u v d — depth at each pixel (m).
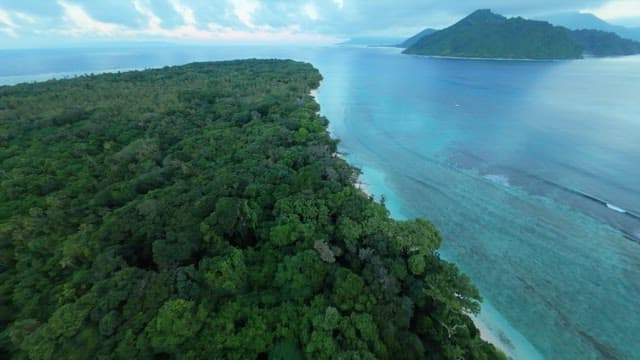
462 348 23.86
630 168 58.88
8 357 22.30
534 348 27.31
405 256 30.97
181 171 46.41
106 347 21.28
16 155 52.47
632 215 45.22
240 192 38.84
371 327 22.94
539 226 43.47
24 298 26.03
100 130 62.53
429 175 58.81
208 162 49.31
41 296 26.20
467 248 39.62
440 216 46.28
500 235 41.91
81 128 61.50
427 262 29.80
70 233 34.12
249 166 45.22
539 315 30.55
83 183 42.72
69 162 48.97
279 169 44.25
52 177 44.12
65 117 67.44
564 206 47.88
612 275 35.16
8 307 25.78
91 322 22.77
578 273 35.50
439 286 26.61
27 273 28.44
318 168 43.97
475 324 29.25
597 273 35.47
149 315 22.91
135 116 71.44
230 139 57.53
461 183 55.59
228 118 73.06
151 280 25.08
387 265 28.61
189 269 26.19
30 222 33.53
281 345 22.47
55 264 29.12
